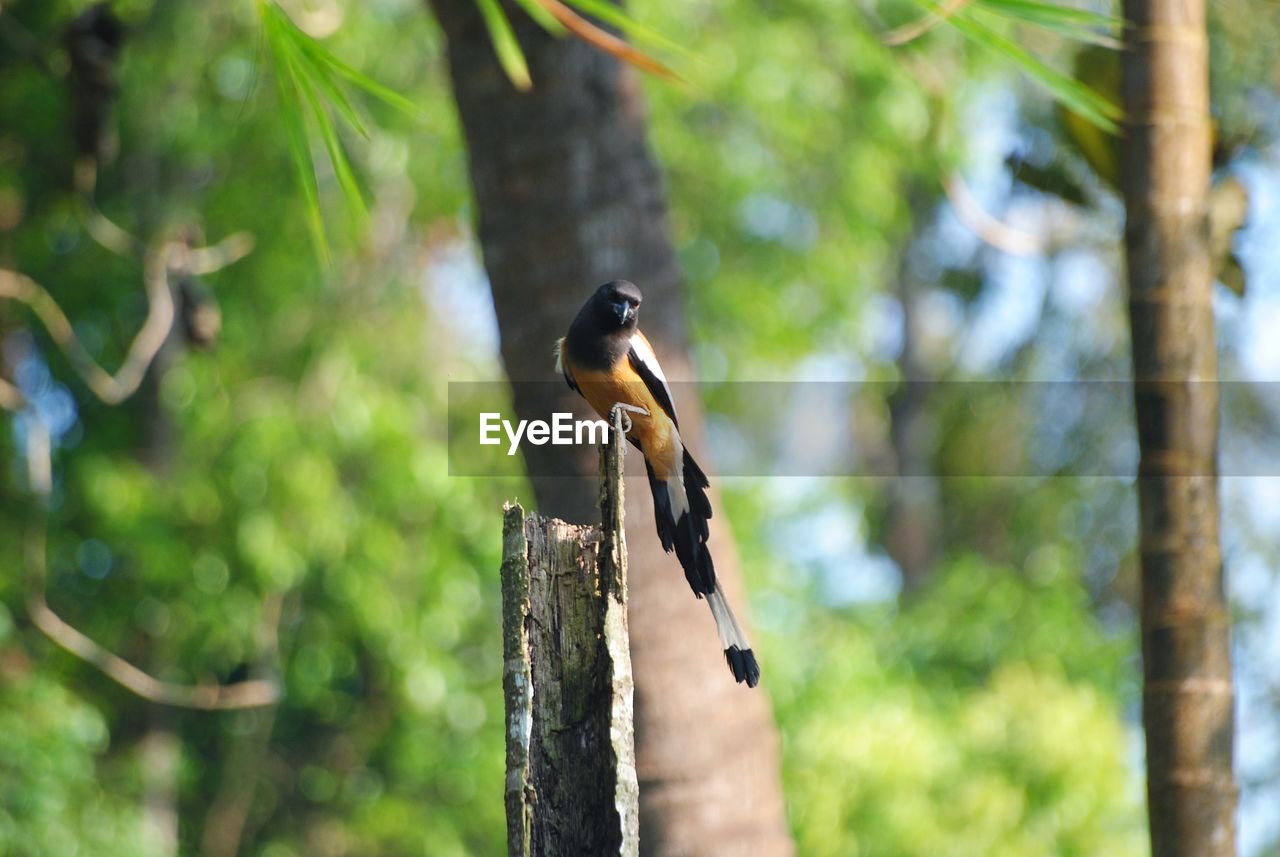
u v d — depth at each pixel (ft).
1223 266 18.97
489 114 20.85
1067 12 16.51
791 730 48.78
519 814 12.19
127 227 49.70
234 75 48.85
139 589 52.06
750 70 53.31
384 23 49.14
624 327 18.84
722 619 18.29
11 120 49.44
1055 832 45.11
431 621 51.19
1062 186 22.02
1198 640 15.53
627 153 21.02
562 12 17.21
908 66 45.73
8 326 50.44
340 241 50.67
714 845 19.48
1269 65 35.12
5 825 38.93
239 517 48.96
